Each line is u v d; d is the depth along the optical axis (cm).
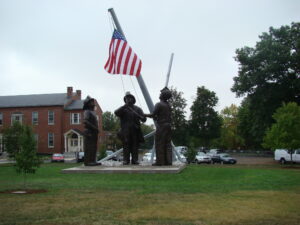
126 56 1847
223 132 9088
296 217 807
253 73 4672
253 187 1276
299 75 4569
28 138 1261
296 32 4603
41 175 1717
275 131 3019
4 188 1270
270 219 789
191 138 7794
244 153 7156
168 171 1634
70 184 1353
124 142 1916
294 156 3725
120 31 2222
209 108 7825
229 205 940
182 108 7519
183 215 827
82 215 829
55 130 5722
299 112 3031
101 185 1316
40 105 5775
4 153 4891
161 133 1816
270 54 4438
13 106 5850
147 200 1012
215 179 1514
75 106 5819
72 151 5669
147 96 2231
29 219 792
